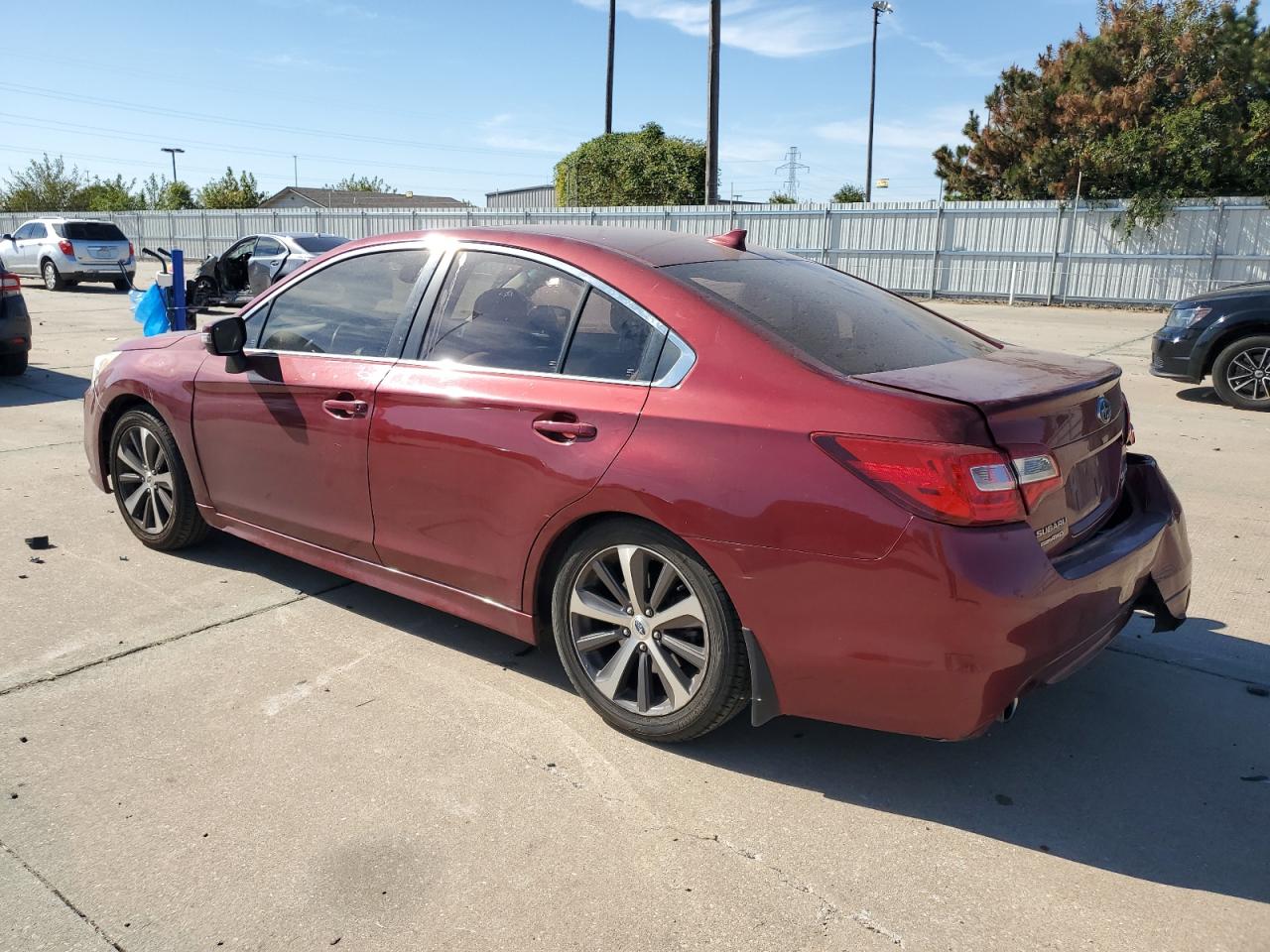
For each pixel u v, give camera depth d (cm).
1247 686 358
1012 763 308
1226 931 233
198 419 429
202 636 385
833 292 349
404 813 274
